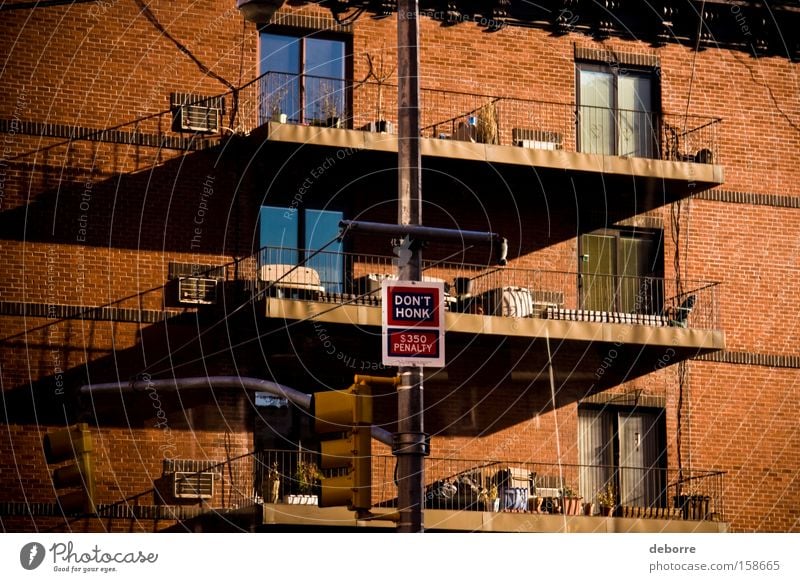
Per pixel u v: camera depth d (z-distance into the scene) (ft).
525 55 96.89
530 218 95.81
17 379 85.15
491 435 92.32
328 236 91.76
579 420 94.94
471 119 92.89
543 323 90.53
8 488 84.12
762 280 100.27
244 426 88.22
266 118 91.09
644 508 93.40
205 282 88.43
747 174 101.14
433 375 91.97
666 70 100.37
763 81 102.47
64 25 88.63
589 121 97.91
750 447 98.07
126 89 89.20
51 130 87.51
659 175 94.22
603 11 98.73
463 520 86.94
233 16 91.66
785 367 99.86
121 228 87.92
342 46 93.81
